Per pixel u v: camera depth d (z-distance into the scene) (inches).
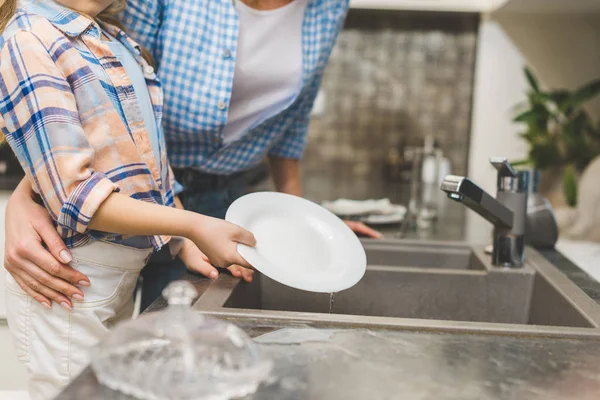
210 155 50.2
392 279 44.8
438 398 22.3
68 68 33.8
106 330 37.4
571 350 27.4
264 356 23.3
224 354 22.0
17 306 37.5
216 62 45.8
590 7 108.3
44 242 36.3
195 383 20.8
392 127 136.9
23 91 32.3
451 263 52.1
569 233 78.0
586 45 122.0
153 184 37.2
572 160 99.4
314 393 22.3
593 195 76.7
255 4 47.8
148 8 44.3
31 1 35.4
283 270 34.7
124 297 39.5
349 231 41.2
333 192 118.0
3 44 33.7
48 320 36.9
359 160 138.2
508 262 44.5
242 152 52.1
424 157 78.2
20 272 35.8
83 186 32.0
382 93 136.2
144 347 22.0
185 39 45.1
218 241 33.4
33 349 37.3
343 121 137.4
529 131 106.1
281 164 59.7
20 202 37.5
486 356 26.5
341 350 26.6
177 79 45.8
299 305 43.6
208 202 52.3
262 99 50.4
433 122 136.0
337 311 44.7
